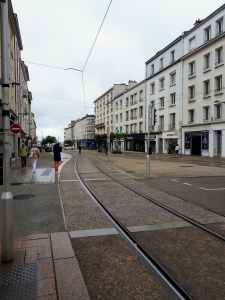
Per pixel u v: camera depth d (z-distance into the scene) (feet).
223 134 84.89
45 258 11.09
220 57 86.69
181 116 107.24
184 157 90.12
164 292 8.61
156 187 28.27
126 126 169.17
